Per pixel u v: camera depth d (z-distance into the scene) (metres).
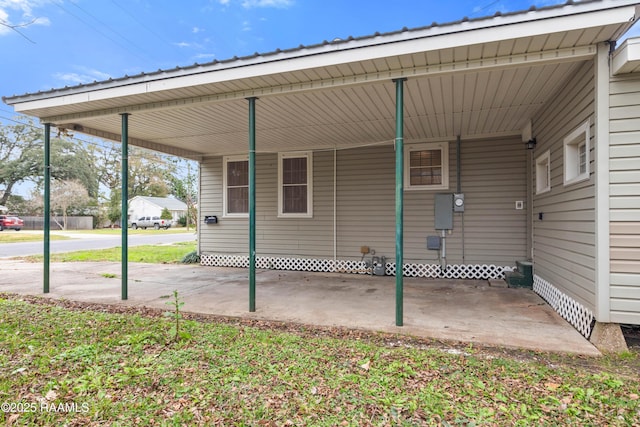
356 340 3.76
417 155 7.70
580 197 4.00
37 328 4.07
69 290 6.43
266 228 9.01
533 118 6.04
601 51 3.50
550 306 5.10
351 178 8.27
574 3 3.10
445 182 7.48
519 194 7.04
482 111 5.71
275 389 2.62
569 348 3.47
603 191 3.50
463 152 7.38
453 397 2.49
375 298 5.68
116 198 39.19
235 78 4.42
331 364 3.06
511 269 7.10
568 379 2.79
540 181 5.92
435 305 5.19
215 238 9.66
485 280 7.17
